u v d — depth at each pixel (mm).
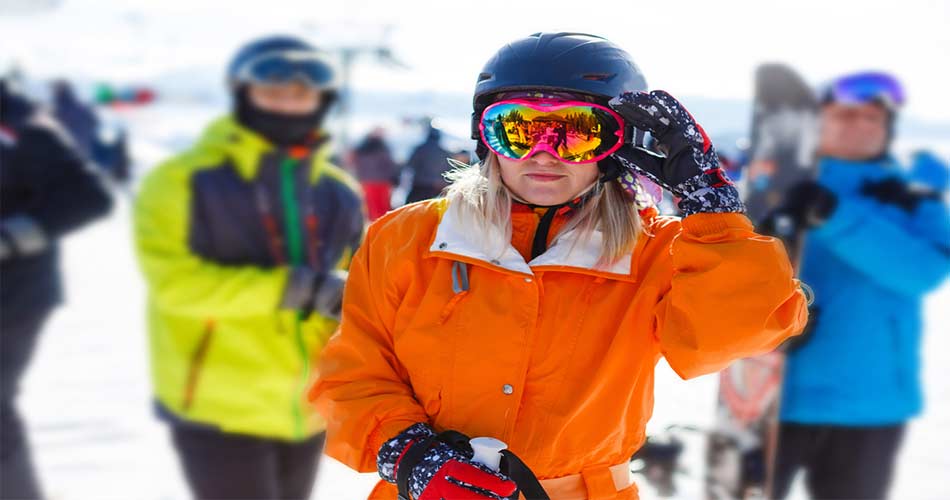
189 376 2254
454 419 1493
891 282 2584
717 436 2938
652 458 1907
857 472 2660
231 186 2238
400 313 1543
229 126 2271
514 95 1521
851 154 2771
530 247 1548
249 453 2307
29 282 2115
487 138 1524
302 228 2307
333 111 2383
